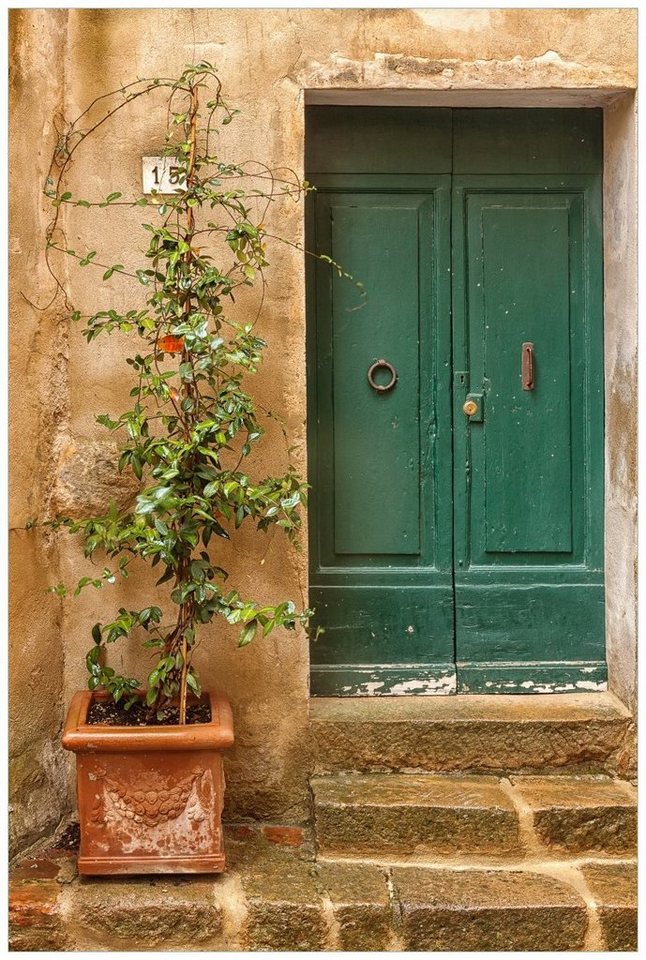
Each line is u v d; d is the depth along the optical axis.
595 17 3.96
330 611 4.29
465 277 4.28
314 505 4.27
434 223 4.26
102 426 3.97
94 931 3.44
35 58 3.79
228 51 3.92
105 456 3.93
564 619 4.34
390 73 3.94
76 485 3.93
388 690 4.29
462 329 4.28
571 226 4.30
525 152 4.26
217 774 3.58
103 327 3.62
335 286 4.24
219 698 3.86
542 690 4.32
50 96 3.87
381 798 3.81
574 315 4.32
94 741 3.50
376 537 4.30
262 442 3.98
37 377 3.85
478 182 4.26
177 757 3.57
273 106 3.92
